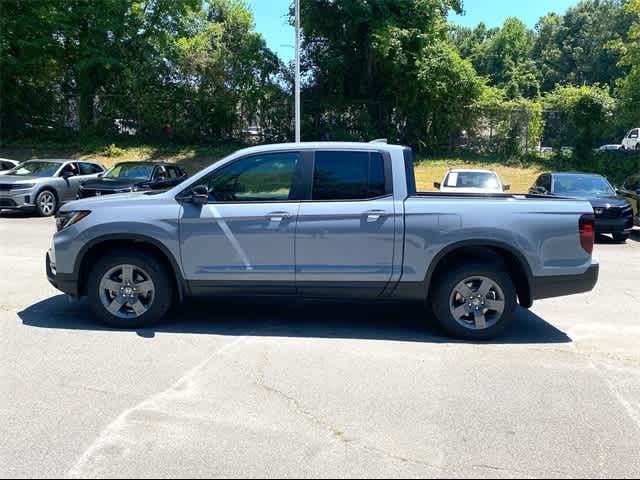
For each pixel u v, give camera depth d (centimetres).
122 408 393
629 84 2422
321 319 633
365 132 2686
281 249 562
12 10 2552
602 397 427
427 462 329
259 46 2742
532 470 323
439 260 557
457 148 2736
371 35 2456
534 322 643
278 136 2820
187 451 337
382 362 493
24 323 593
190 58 2689
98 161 2547
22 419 375
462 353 524
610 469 326
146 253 579
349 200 563
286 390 427
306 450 340
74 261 575
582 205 566
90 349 514
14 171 1648
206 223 564
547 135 2666
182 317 628
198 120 2781
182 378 448
